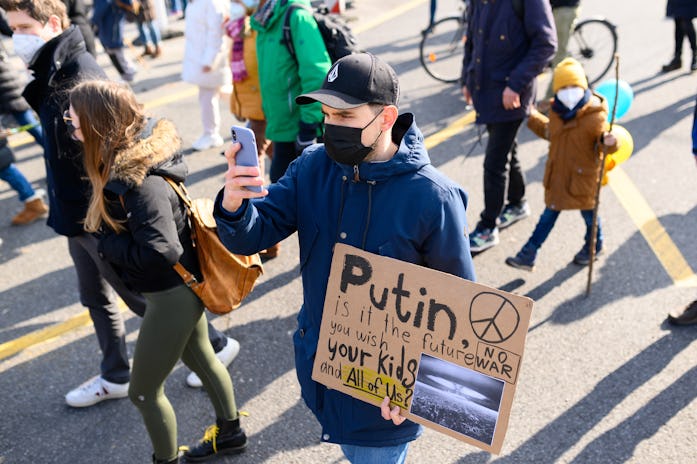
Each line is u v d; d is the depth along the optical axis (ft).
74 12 14.46
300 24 11.63
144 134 7.35
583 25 24.06
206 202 8.29
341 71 5.46
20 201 17.87
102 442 10.29
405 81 24.85
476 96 12.96
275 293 13.55
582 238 14.56
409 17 33.22
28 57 9.05
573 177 12.25
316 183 6.25
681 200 15.83
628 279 13.12
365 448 6.88
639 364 11.01
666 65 23.44
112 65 28.63
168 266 7.47
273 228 6.25
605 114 11.91
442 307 5.77
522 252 13.23
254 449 9.89
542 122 13.15
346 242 6.07
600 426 9.88
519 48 12.29
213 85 19.01
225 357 11.37
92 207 7.43
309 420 10.41
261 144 14.96
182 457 9.69
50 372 11.89
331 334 6.30
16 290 14.39
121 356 10.79
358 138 5.54
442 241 5.88
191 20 18.39
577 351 11.38
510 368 5.64
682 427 9.76
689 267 13.43
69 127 7.98
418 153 5.79
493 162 13.44
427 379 5.99
